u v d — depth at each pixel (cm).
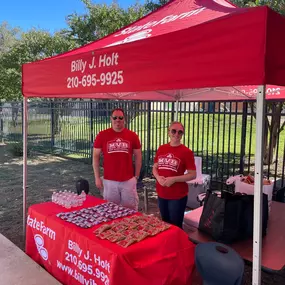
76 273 275
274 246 304
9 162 1045
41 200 609
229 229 302
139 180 604
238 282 224
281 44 186
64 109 1136
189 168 346
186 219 385
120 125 395
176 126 350
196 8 303
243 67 180
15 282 293
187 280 277
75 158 1099
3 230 456
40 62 353
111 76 263
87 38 1335
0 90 1548
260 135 195
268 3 613
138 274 240
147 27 313
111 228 279
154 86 229
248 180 421
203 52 199
